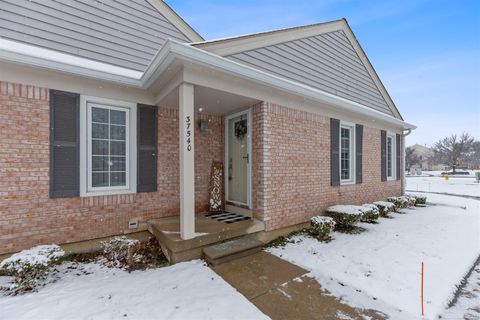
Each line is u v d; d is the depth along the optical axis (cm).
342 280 317
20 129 358
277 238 495
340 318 242
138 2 566
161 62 354
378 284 308
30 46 431
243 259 388
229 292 283
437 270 348
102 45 509
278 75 578
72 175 399
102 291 283
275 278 324
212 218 498
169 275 323
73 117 402
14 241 352
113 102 442
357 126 734
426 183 2236
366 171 766
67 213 395
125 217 451
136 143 465
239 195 548
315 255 404
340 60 760
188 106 368
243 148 540
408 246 451
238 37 496
